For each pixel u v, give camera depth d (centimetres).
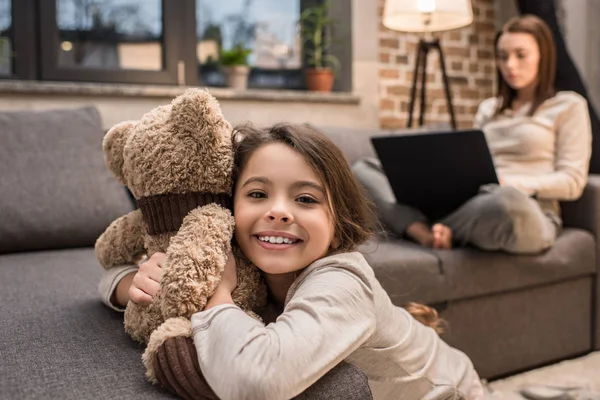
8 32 235
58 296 111
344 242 84
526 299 175
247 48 294
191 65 269
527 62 212
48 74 239
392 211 182
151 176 78
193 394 64
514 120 215
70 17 250
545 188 190
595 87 308
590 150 225
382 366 87
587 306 191
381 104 305
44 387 67
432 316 131
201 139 77
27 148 174
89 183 176
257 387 58
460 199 173
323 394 66
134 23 262
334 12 305
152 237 81
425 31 284
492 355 168
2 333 87
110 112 236
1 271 136
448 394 96
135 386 67
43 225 165
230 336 63
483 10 333
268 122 269
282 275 82
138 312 80
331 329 66
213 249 73
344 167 84
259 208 76
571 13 312
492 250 167
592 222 195
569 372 172
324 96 281
